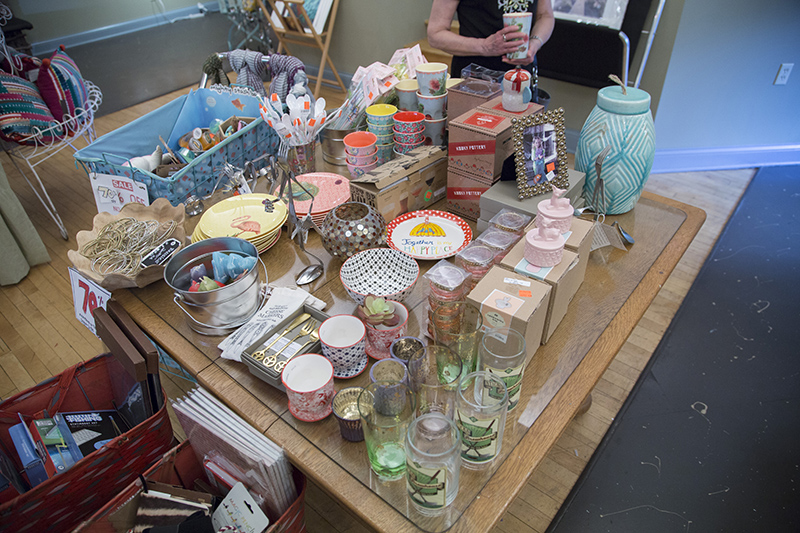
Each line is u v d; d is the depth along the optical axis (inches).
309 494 70.2
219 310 47.8
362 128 74.3
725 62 128.3
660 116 137.6
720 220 122.4
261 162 75.7
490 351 38.8
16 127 107.3
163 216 62.5
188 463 52.4
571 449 74.7
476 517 34.3
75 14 262.2
